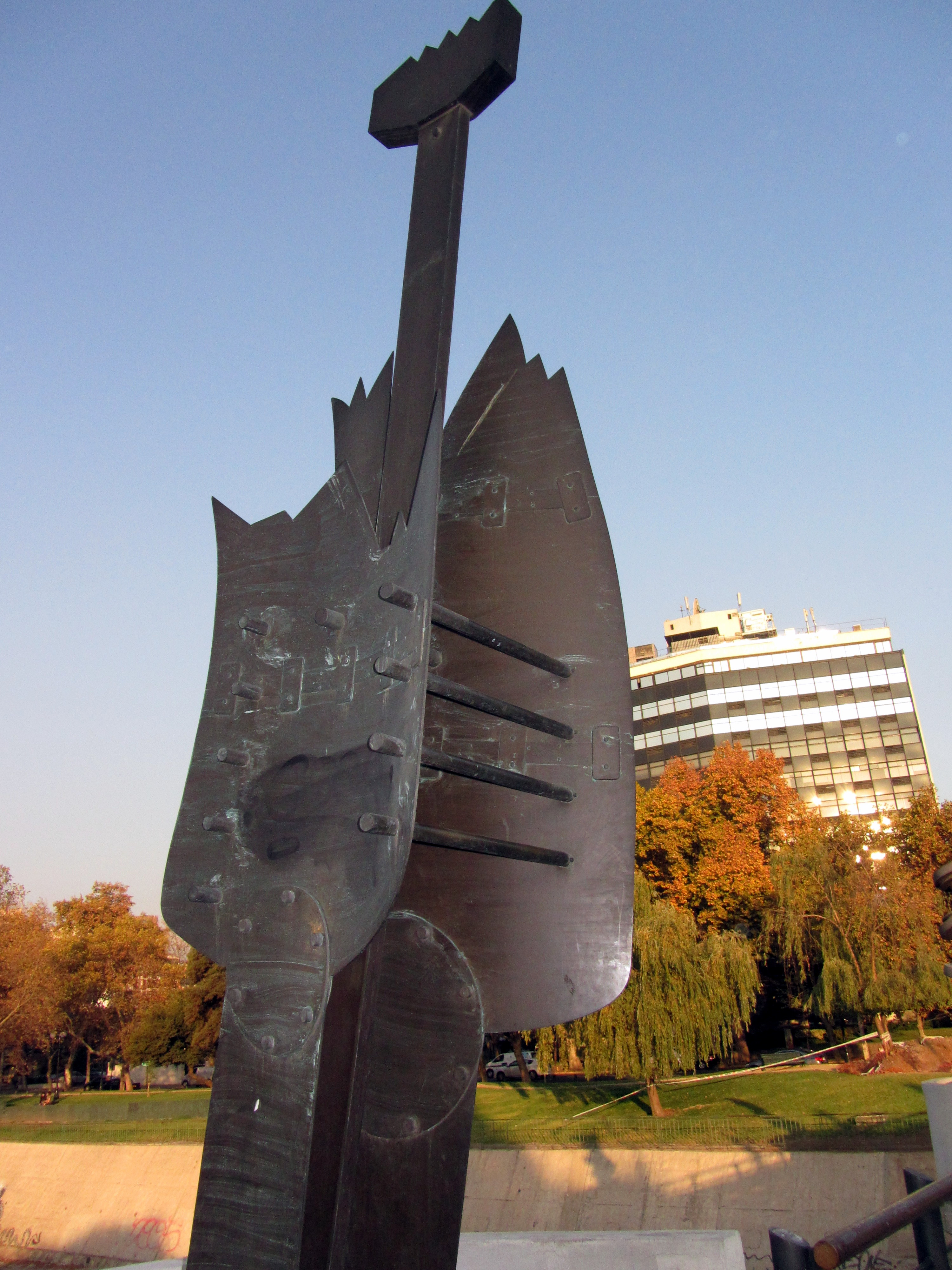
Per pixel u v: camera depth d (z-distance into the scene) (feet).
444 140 9.65
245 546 8.73
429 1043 8.37
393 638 7.27
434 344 8.88
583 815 8.55
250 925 7.32
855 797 203.82
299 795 7.47
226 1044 7.14
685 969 65.51
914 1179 8.60
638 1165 58.54
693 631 262.67
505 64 9.27
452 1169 8.04
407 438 8.77
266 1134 6.70
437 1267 7.86
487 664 9.23
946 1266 7.52
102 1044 158.20
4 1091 177.68
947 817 108.88
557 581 9.20
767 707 214.07
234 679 8.23
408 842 6.57
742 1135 57.36
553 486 9.46
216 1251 6.63
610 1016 64.90
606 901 8.26
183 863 7.86
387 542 8.45
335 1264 7.56
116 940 149.07
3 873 129.70
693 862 101.86
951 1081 12.76
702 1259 11.00
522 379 9.95
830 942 78.28
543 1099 81.51
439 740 9.19
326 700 7.61
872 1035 74.74
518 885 8.61
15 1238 81.66
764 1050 112.78
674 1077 79.61
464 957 8.55
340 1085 7.80
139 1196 77.36
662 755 220.84
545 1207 59.88
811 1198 51.19
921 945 73.72
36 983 126.00
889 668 212.64
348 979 8.03
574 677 8.91
